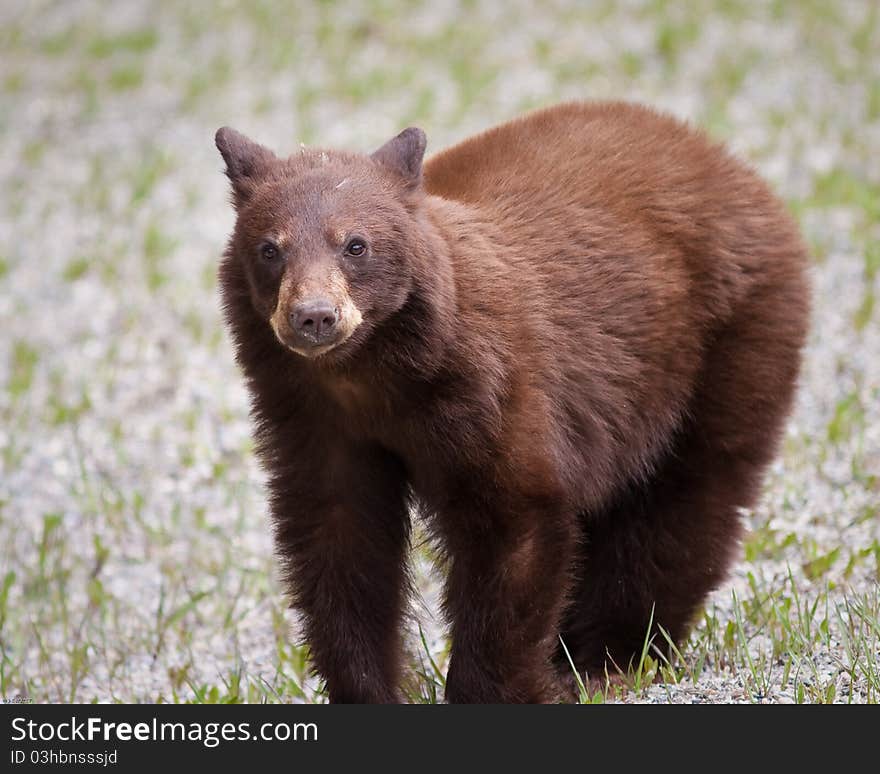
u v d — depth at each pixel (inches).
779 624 440.8
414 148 382.0
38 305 839.7
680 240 427.8
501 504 375.2
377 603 401.1
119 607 545.0
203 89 1175.0
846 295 734.5
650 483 443.2
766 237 442.0
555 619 387.2
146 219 952.9
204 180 1012.5
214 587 550.6
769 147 940.0
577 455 402.6
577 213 413.4
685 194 432.8
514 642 379.9
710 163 443.2
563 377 395.2
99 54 1280.8
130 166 1048.2
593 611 450.9
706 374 436.5
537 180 418.0
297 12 1330.0
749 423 441.1
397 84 1128.8
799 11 1193.4
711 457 441.4
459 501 379.2
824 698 375.2
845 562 493.4
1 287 865.5
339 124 1058.7
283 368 378.3
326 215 360.5
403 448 386.6
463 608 382.9
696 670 419.8
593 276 407.5
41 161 1073.5
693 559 444.5
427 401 369.4
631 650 448.5
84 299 843.4
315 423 386.0
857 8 1195.9
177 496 625.3
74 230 944.9
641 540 445.7
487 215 402.0
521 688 382.9
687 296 426.3
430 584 524.4
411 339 364.2
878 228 812.6
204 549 579.5
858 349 679.1
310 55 1224.8
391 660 404.2
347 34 1257.4
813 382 650.2
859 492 551.5
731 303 433.7
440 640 491.2
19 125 1144.8
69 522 609.6
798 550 512.1
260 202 370.3
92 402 719.1
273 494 397.4
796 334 446.9
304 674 474.9
